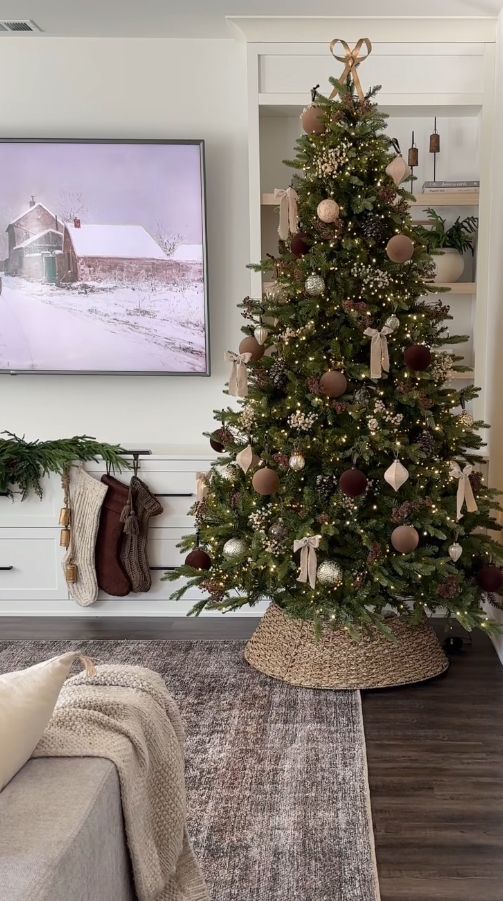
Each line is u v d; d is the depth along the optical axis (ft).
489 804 7.42
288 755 8.30
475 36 12.16
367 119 9.57
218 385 13.83
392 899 6.14
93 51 13.08
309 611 9.78
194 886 5.31
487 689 10.02
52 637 11.86
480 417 12.98
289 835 6.93
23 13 11.87
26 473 12.19
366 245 9.70
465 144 13.12
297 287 9.64
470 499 9.53
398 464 9.21
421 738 8.71
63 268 13.33
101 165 13.06
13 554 12.64
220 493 10.65
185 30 12.64
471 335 13.35
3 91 13.20
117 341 13.51
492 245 12.37
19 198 13.17
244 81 13.08
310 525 9.70
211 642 11.64
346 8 11.61
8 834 3.58
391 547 9.91
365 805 7.38
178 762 5.08
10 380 13.87
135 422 13.89
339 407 9.41
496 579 9.82
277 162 13.30
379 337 9.21
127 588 12.57
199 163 13.01
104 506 12.51
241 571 10.27
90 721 4.56
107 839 4.05
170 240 13.23
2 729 3.93
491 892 6.21
